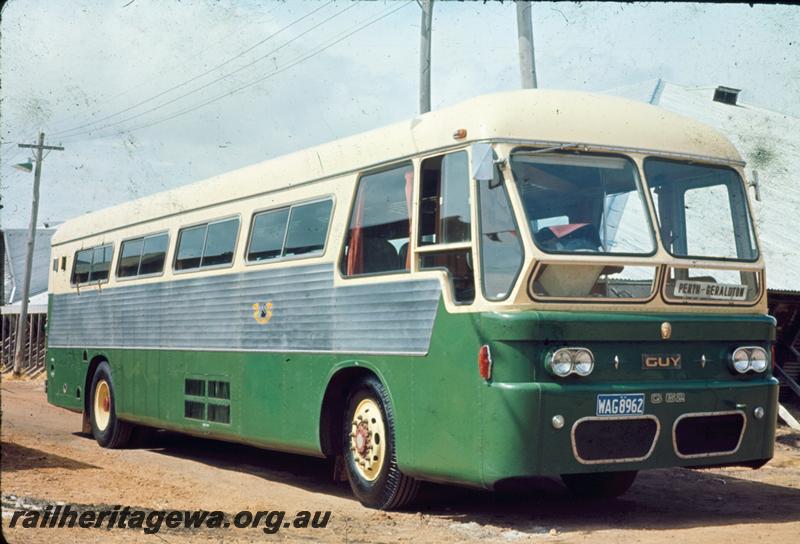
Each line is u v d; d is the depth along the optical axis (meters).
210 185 12.45
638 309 8.05
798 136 27.02
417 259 8.62
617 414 7.77
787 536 7.34
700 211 8.62
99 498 9.38
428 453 8.30
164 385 13.12
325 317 9.80
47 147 39.81
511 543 7.28
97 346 15.27
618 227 8.19
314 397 9.85
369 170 9.45
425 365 8.39
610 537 7.42
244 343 11.20
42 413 20.69
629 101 8.80
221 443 15.48
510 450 7.50
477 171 7.82
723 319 8.41
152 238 13.87
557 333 7.61
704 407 8.17
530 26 15.31
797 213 22.73
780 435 16.41
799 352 20.61
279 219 10.86
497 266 7.84
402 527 8.15
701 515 8.78
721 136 9.07
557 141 8.12
